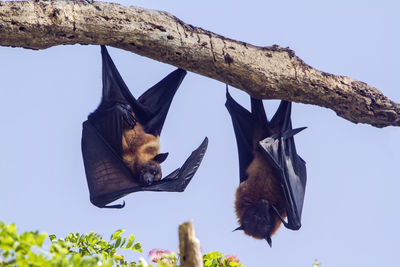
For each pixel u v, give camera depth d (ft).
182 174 61.00
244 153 69.15
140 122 63.77
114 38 47.39
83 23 45.42
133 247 34.60
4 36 43.14
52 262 22.40
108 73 61.41
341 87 55.83
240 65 51.93
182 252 25.85
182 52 50.03
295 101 56.44
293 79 53.93
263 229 67.62
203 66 51.70
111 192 61.72
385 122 58.49
